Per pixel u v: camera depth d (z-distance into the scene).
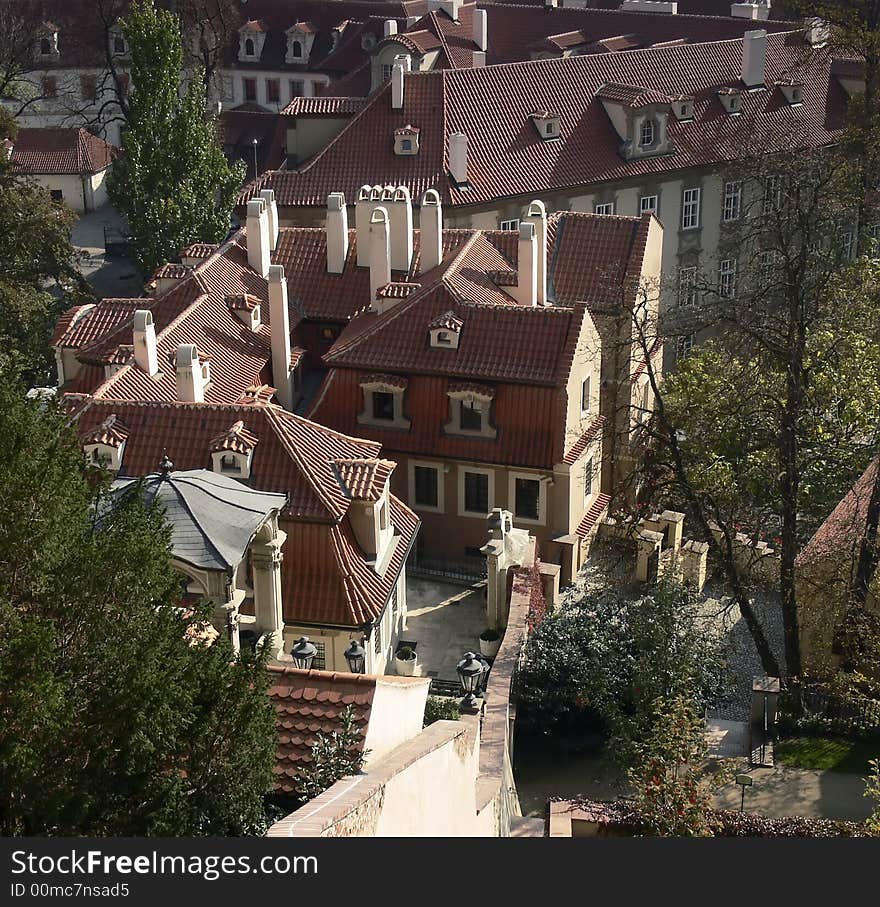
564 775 42.38
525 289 62.84
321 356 66.19
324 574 45.47
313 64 145.50
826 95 100.19
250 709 20.97
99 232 122.69
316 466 46.97
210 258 64.81
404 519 51.34
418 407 58.03
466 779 27.44
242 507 34.47
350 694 23.94
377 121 85.94
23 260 79.69
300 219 84.62
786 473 46.44
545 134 87.69
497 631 49.94
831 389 55.97
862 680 42.72
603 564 59.41
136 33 87.00
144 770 19.77
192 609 26.81
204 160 89.25
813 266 52.84
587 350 57.94
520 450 56.59
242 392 56.84
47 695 18.27
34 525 20.00
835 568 48.28
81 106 146.38
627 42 113.62
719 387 57.22
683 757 35.31
